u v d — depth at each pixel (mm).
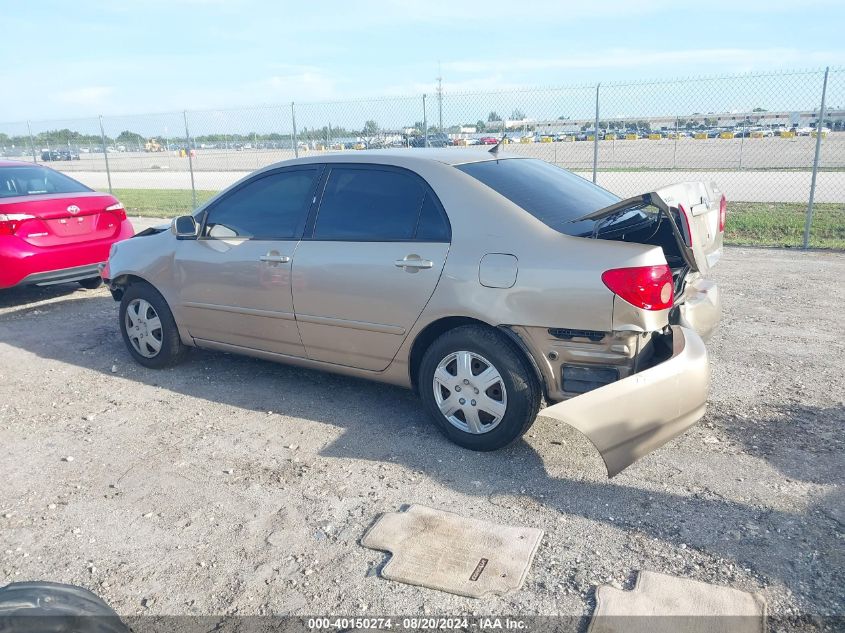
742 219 12688
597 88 11422
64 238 7684
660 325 3588
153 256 5453
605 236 3934
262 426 4605
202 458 4184
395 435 4398
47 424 4766
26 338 6820
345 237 4453
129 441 4457
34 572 3150
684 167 22266
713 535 3219
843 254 9641
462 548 3178
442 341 4062
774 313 6762
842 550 3064
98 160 34938
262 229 4875
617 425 3398
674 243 4328
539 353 3768
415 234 4176
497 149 4965
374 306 4289
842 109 9945
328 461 4090
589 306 3574
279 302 4742
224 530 3426
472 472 3896
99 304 8188
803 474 3732
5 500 3781
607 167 22875
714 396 4797
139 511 3625
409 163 4348
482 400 3982
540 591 2883
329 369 4762
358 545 3256
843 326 6285
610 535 3256
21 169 8117
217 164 23922
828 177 19422
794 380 5039
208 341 5332
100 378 5629
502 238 3881
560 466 3934
